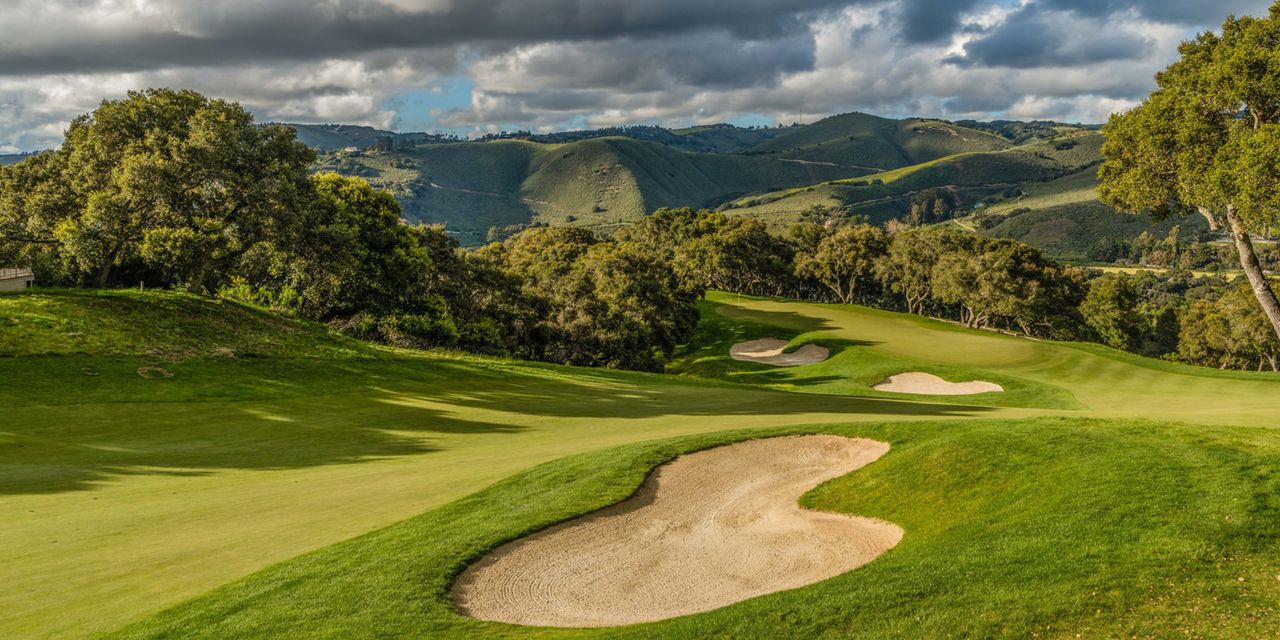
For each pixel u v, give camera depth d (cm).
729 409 3538
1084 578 1186
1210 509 1350
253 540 1570
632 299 7844
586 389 4209
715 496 1952
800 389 6306
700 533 1725
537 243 11444
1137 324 11512
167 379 3397
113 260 4966
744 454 2253
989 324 12581
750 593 1412
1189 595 1124
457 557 1469
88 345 3522
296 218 4950
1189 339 10106
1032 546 1312
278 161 5116
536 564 1512
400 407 3394
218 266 5331
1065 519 1395
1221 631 1038
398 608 1239
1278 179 2667
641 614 1323
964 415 3222
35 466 2202
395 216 6150
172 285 6250
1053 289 11075
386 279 5997
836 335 7925
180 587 1314
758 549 1634
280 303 5856
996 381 5369
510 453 2467
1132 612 1096
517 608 1327
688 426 2962
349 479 2106
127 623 1162
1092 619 1086
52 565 1416
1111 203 3475
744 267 12550
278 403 3300
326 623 1178
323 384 3725
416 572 1386
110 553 1486
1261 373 5144
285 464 2323
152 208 4653
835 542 1620
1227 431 1791
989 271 10169
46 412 2805
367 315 6012
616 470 2052
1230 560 1202
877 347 7150
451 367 4475
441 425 3050
